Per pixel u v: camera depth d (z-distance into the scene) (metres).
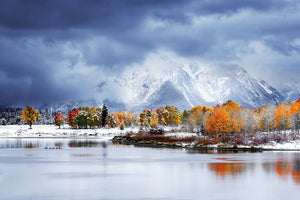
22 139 165.25
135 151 90.56
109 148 102.19
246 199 34.56
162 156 75.88
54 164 62.19
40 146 111.75
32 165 60.66
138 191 38.31
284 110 130.50
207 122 121.25
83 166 59.12
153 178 46.59
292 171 51.75
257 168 55.12
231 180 44.69
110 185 41.78
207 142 103.44
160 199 34.59
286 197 35.28
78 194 36.91
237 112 134.25
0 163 63.84
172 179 45.72
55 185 41.97
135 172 52.06
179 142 115.12
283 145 94.50
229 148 95.19
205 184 42.09
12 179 46.25
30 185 42.00
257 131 134.38
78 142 137.38
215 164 60.69
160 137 127.88
